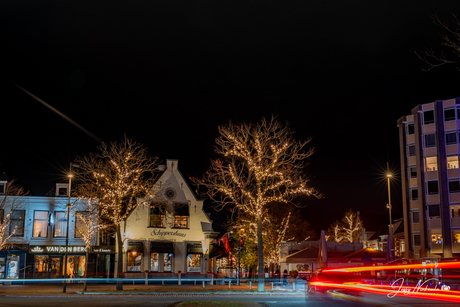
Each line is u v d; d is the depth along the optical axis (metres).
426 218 61.34
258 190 35.97
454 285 37.72
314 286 25.53
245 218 57.47
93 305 21.64
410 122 66.50
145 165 41.62
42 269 48.66
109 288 38.81
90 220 41.12
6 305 21.30
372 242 94.88
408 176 65.62
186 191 53.88
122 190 38.22
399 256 75.19
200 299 26.94
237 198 37.28
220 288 39.44
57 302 23.53
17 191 49.06
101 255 50.78
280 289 37.81
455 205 59.06
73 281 48.84
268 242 58.19
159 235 51.91
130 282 49.28
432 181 61.56
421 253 61.06
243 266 61.03
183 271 51.69
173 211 52.53
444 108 61.88
